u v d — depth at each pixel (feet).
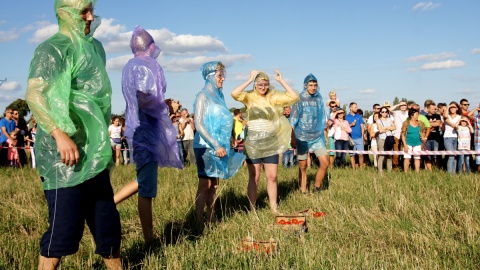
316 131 28.91
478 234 17.60
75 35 12.48
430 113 44.60
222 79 21.89
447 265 14.82
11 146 53.31
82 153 12.29
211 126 21.17
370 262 14.69
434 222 19.47
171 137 17.69
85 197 12.60
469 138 41.68
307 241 16.72
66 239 12.29
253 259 15.08
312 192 28.30
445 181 30.58
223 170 21.18
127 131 17.49
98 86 12.65
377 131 46.16
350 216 20.66
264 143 23.80
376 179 32.14
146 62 17.34
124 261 15.44
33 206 23.84
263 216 20.98
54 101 11.76
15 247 16.51
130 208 23.32
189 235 18.35
